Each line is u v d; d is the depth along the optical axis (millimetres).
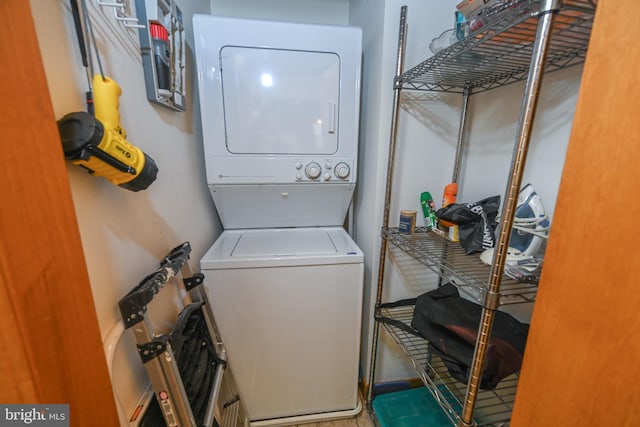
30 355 392
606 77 388
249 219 1613
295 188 1482
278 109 1353
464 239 1149
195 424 761
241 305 1266
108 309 688
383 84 1287
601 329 412
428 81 1272
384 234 1358
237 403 1305
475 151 1393
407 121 1354
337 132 1418
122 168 606
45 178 404
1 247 359
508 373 849
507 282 843
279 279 1268
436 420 1403
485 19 766
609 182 391
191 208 1306
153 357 682
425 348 1588
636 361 375
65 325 441
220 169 1369
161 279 771
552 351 497
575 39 783
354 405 1497
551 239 489
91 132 531
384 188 1398
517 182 653
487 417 1285
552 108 1000
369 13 1419
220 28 1242
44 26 524
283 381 1394
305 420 1458
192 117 1376
